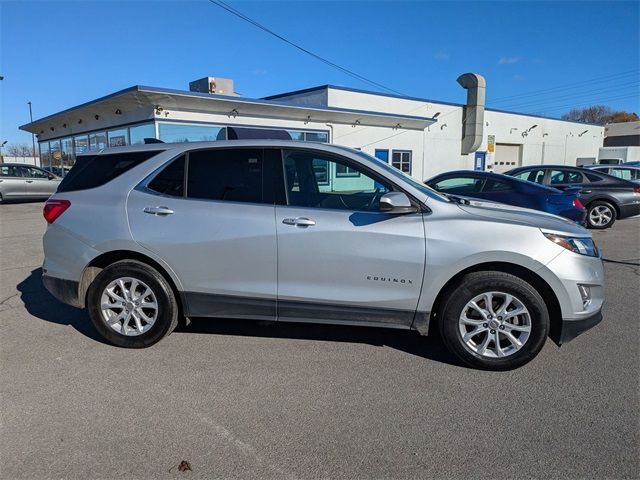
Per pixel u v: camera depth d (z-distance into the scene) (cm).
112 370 368
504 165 3256
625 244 923
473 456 262
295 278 373
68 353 400
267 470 251
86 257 402
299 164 390
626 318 483
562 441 274
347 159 380
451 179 879
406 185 372
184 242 383
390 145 2398
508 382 346
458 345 363
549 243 349
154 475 247
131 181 405
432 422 295
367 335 440
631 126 6209
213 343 421
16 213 1492
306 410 310
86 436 281
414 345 416
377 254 360
